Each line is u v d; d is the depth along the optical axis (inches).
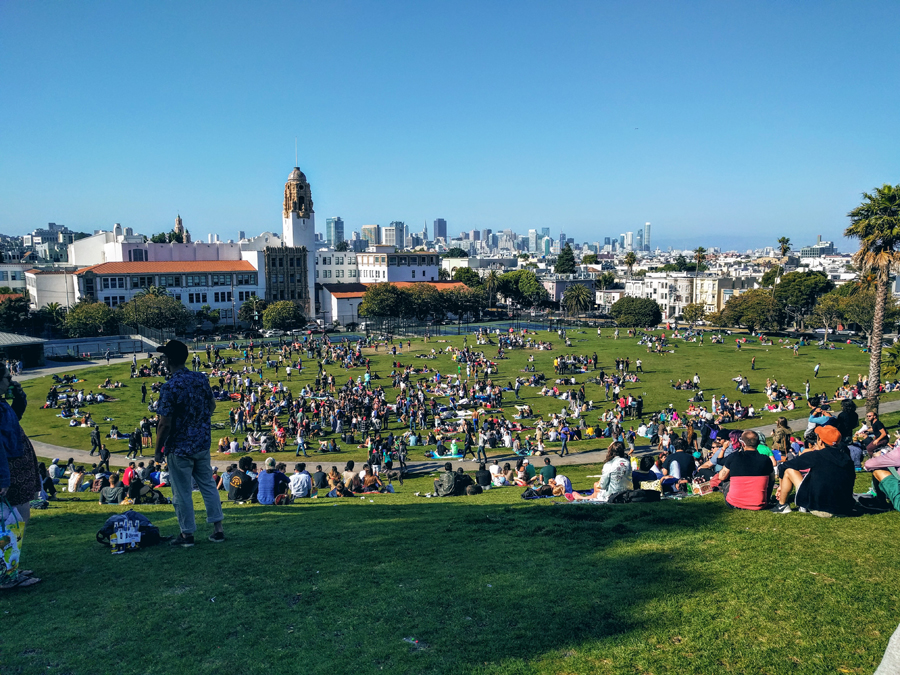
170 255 5531.5
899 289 5797.2
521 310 7578.7
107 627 323.9
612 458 638.5
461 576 395.5
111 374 3011.8
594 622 329.1
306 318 5826.8
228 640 312.3
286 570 405.1
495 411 2269.9
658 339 4136.3
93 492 1069.8
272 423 2009.1
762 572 383.9
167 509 723.4
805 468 495.8
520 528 516.4
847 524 463.2
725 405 2174.0
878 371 1811.0
